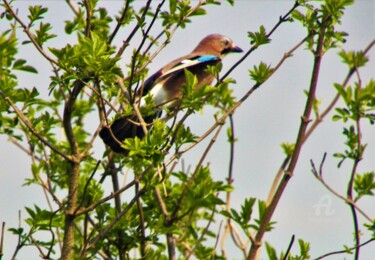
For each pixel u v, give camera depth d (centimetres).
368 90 1034
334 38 980
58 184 1205
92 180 1102
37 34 930
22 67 961
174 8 1052
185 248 1181
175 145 946
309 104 952
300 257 979
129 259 1073
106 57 855
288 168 938
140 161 1030
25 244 933
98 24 1175
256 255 944
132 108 966
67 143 1235
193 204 1052
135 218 1066
